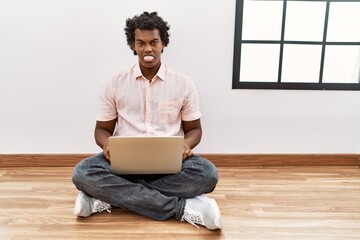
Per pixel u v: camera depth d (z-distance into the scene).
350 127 2.27
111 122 1.70
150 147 1.37
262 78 2.27
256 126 2.26
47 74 2.15
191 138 1.66
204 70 2.17
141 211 1.48
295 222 1.47
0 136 2.22
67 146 2.25
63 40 2.11
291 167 2.27
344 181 2.01
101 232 1.37
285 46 2.22
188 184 1.50
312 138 2.27
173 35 2.11
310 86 2.20
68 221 1.46
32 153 2.25
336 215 1.55
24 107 2.19
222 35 2.12
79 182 1.50
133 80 1.63
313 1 2.13
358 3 2.14
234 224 1.45
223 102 2.22
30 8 2.05
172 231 1.38
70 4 2.06
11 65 2.12
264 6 2.16
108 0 2.06
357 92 2.22
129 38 1.61
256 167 2.28
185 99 1.67
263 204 1.66
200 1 2.08
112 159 1.40
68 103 2.19
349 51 2.22
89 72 2.15
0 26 2.07
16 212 1.56
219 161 2.28
